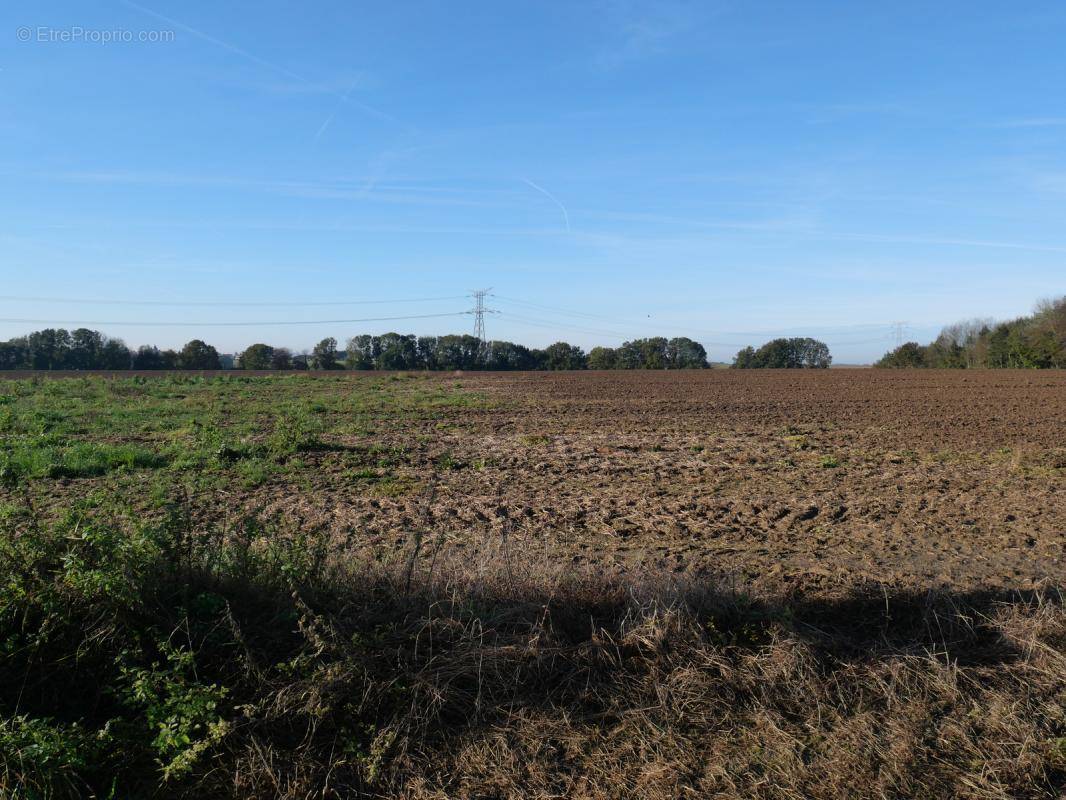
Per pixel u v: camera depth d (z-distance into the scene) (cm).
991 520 909
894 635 541
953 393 3262
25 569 445
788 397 3080
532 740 416
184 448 1374
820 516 938
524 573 571
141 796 368
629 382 4347
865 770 394
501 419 2133
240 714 411
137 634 431
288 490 1073
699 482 1168
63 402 2328
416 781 383
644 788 381
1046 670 481
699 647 489
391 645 469
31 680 414
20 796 342
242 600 489
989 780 389
